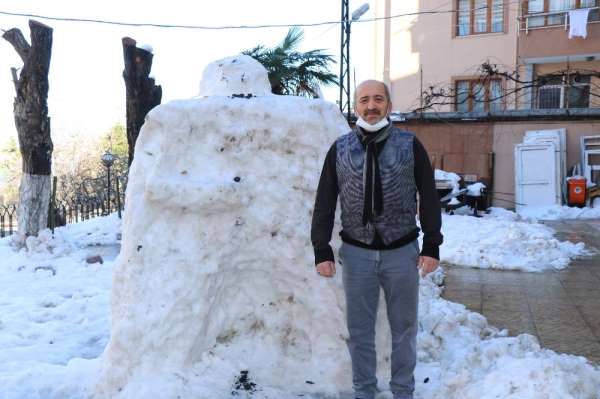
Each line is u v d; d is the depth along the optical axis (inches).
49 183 375.2
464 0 783.1
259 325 126.8
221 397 113.7
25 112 362.3
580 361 138.8
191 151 116.6
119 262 119.2
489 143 632.4
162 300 114.2
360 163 104.7
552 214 559.8
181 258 115.0
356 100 107.9
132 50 369.4
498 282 255.1
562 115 604.7
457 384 118.0
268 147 118.7
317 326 122.8
